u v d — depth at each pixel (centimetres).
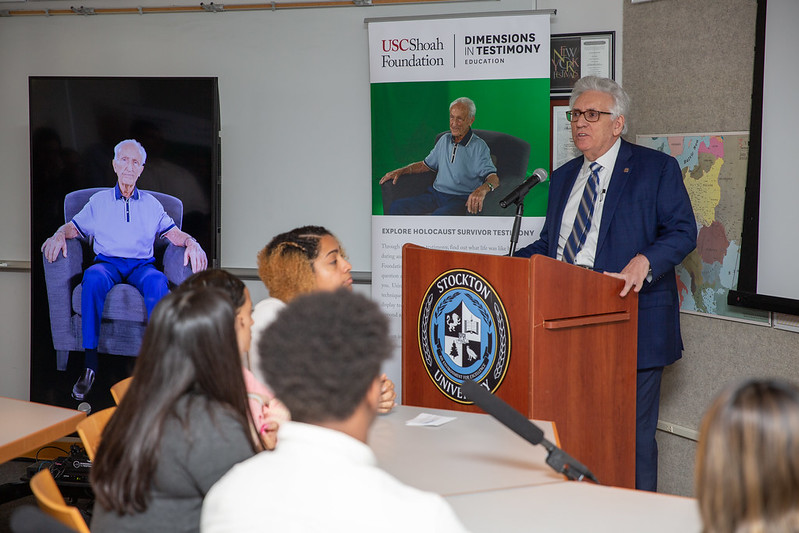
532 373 262
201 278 223
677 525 164
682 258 324
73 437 456
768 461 99
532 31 404
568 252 353
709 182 383
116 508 161
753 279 359
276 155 463
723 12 370
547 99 405
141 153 430
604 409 292
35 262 442
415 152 421
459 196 418
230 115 464
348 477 107
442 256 287
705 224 387
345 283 275
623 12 416
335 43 452
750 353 370
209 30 461
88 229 437
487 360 276
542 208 409
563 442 276
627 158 347
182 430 162
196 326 167
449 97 415
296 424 112
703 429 106
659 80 402
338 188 459
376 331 113
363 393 111
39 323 445
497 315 272
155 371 166
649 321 334
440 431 230
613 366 294
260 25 457
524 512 170
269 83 459
